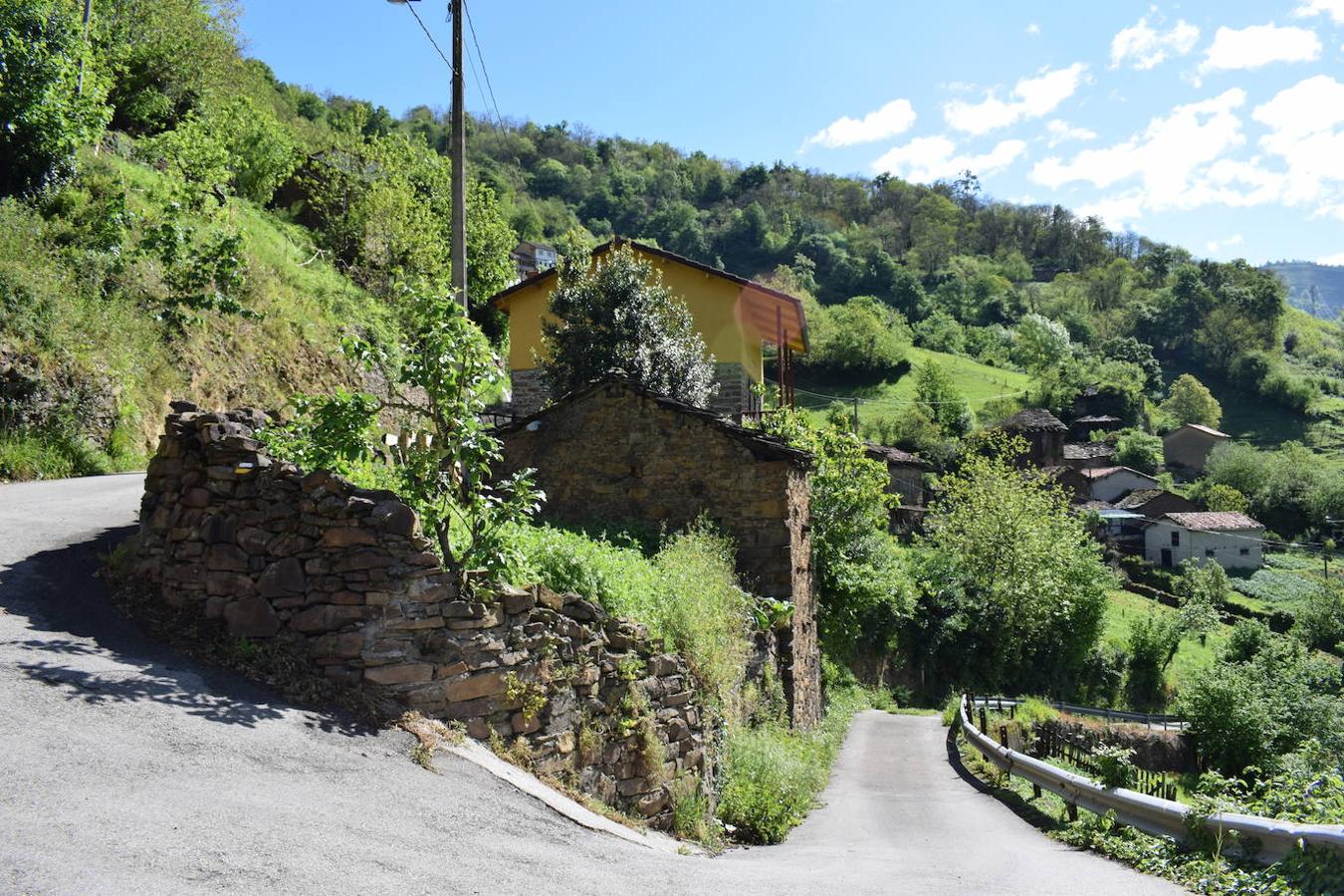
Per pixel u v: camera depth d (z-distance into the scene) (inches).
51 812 158.4
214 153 1157.1
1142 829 309.1
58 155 786.2
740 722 478.6
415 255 1466.5
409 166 1786.4
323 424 287.9
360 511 258.1
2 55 740.7
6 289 608.4
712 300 965.2
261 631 257.8
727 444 598.5
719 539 569.9
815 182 6589.6
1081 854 308.2
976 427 2859.3
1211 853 260.8
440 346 290.2
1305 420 3831.2
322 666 252.8
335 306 1124.5
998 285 5128.0
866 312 3341.5
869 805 459.5
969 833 372.8
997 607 1266.0
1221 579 2027.6
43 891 132.7
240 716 222.4
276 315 962.1
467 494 311.3
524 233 3823.8
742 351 970.7
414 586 259.8
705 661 411.5
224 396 812.6
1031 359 3794.3
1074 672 1349.7
